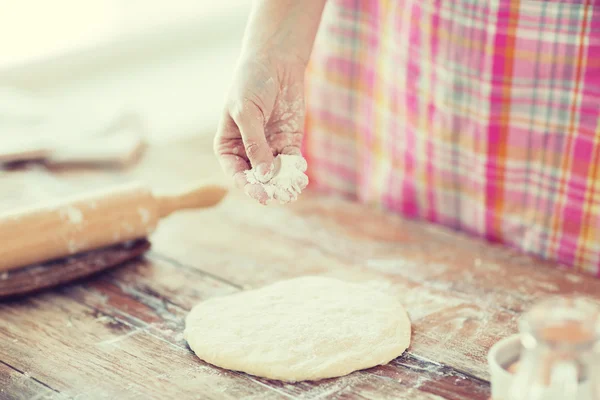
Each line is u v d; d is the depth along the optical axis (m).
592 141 1.14
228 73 2.50
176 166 1.52
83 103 2.08
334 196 1.42
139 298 1.13
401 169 1.32
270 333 1.02
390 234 1.28
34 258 1.13
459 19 1.20
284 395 0.96
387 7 1.29
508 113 1.19
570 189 1.17
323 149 1.42
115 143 1.55
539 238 1.21
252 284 1.15
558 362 0.81
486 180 1.23
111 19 2.43
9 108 1.68
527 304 1.10
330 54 1.36
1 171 1.48
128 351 1.03
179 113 2.14
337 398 0.95
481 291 1.13
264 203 1.04
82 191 1.41
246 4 2.91
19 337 1.06
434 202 1.30
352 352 0.99
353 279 1.16
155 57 2.60
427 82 1.26
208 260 1.21
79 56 2.30
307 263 1.20
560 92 1.15
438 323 1.06
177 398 0.96
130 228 1.18
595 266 1.16
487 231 1.25
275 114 1.08
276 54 1.06
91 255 1.18
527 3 1.14
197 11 2.76
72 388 0.97
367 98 1.35
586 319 0.82
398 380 0.97
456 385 0.97
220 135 1.07
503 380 0.85
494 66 1.18
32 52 2.18
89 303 1.12
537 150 1.18
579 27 1.12
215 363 1.00
